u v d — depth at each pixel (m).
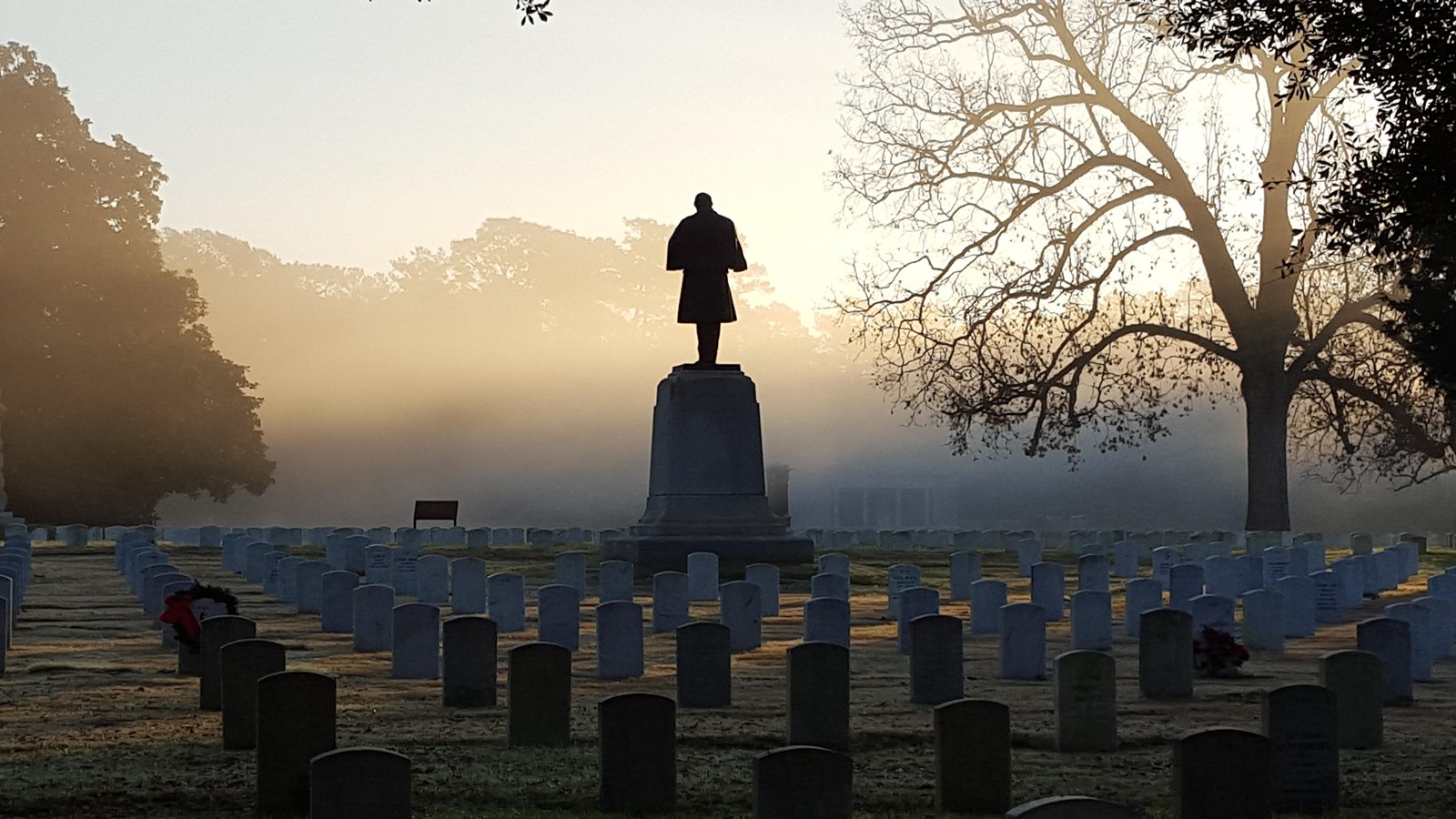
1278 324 53.03
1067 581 39.16
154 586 26.08
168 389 72.88
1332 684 15.62
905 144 55.16
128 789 12.90
